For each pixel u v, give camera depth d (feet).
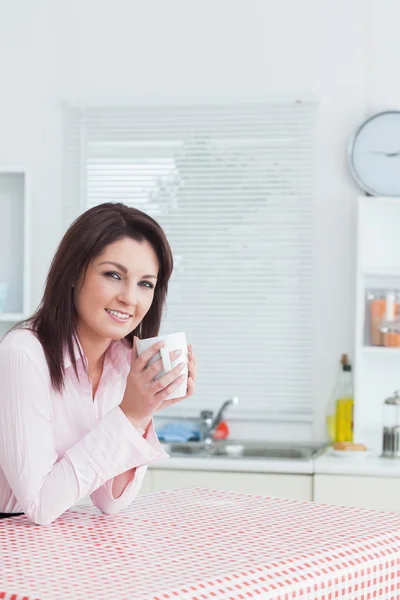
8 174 17.04
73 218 17.29
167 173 17.19
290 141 16.81
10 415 6.68
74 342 7.15
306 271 16.78
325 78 16.74
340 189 16.65
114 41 17.26
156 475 14.46
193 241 17.11
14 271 16.97
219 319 16.98
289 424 16.74
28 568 5.28
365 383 16.46
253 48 16.90
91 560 5.48
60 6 17.39
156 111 17.17
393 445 14.87
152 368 6.60
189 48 17.07
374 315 16.06
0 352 6.86
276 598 5.15
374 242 16.52
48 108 17.37
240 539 6.08
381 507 13.97
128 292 6.86
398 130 16.29
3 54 17.46
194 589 4.87
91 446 6.56
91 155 17.34
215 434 16.37
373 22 16.63
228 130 17.01
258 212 16.94
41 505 6.49
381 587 5.96
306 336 16.72
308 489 14.14
